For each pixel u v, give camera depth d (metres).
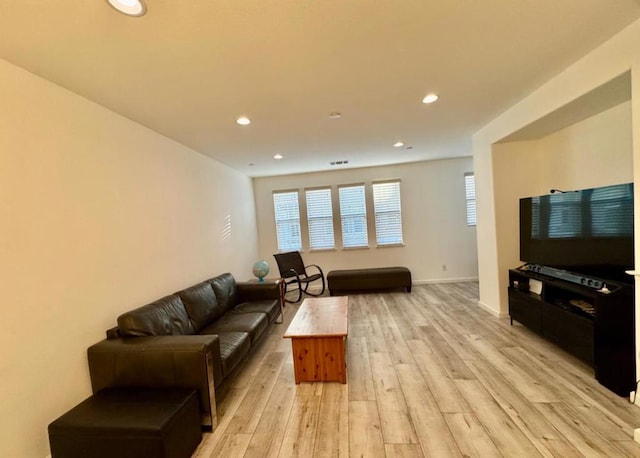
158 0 1.26
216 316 3.27
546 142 3.31
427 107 2.84
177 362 1.87
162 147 3.06
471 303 4.32
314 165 5.29
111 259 2.29
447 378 2.36
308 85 2.21
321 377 2.43
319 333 2.41
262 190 6.19
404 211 5.86
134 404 1.68
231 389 2.40
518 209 3.47
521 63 2.11
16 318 1.60
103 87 2.00
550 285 2.69
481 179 3.74
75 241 1.99
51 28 1.39
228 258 4.61
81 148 2.09
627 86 2.01
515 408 1.94
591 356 2.18
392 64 1.99
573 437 1.66
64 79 1.86
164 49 1.64
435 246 5.83
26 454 1.61
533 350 2.73
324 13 1.44
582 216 2.50
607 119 2.55
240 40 1.61
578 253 2.54
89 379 1.98
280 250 6.22
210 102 2.38
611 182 2.56
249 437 1.83
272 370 2.71
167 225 3.07
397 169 5.84
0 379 1.52
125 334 2.13
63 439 1.55
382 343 3.12
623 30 1.78
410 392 2.20
